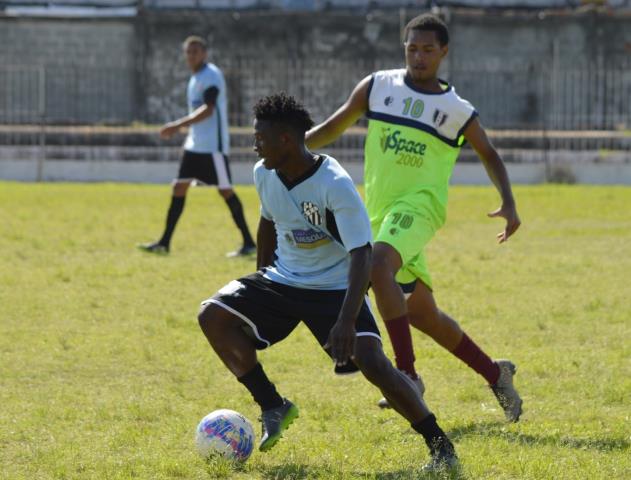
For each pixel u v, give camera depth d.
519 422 21.77
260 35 112.94
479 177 91.75
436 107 22.23
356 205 17.42
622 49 113.19
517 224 22.34
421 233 21.64
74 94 110.12
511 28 112.69
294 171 17.72
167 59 111.88
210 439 18.52
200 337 30.00
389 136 22.44
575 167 92.31
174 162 90.62
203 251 47.34
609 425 21.42
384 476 17.66
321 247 18.22
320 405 22.88
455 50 112.56
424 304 22.14
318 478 17.64
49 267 41.84
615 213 65.38
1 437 20.50
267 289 18.42
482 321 32.50
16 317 32.59
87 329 30.97
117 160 90.88
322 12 113.12
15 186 80.94
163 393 24.11
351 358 17.70
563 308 34.38
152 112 111.69
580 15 112.88
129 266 42.22
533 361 27.02
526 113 111.50
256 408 22.88
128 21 111.31
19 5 115.56
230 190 45.94
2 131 92.31
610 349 28.78
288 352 28.14
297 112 17.52
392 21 113.38
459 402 23.62
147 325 31.34
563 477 17.61
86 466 18.50
